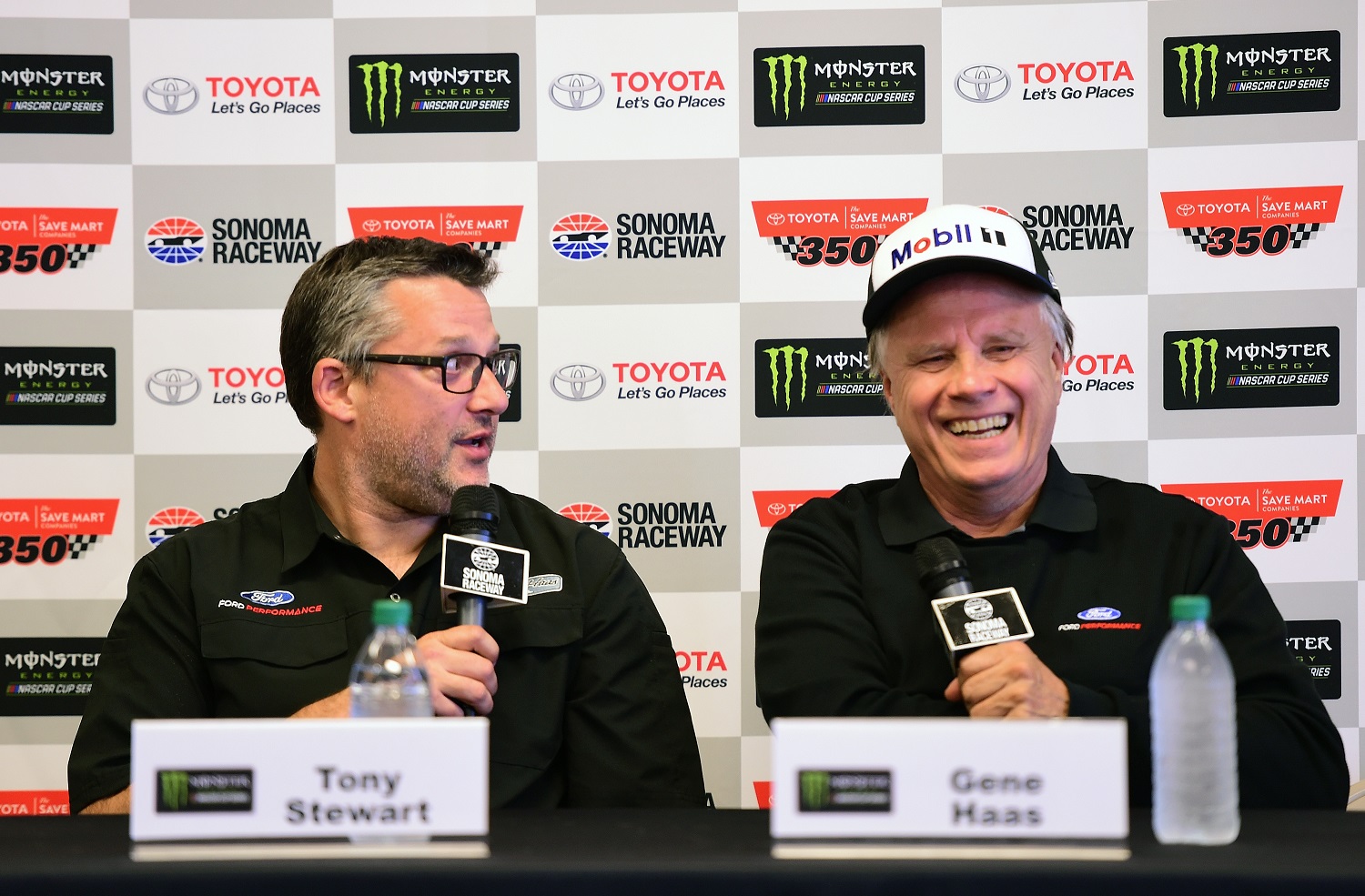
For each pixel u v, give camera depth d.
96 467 5.66
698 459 5.68
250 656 4.00
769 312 5.68
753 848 2.45
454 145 5.70
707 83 5.68
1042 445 4.13
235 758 2.42
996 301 4.00
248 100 5.70
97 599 5.64
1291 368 5.56
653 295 5.69
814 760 2.39
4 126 5.67
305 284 4.31
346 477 4.25
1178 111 5.60
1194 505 4.25
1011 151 5.64
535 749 4.02
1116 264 5.62
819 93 5.67
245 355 5.70
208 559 4.20
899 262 4.07
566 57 5.69
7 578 5.63
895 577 4.14
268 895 2.25
